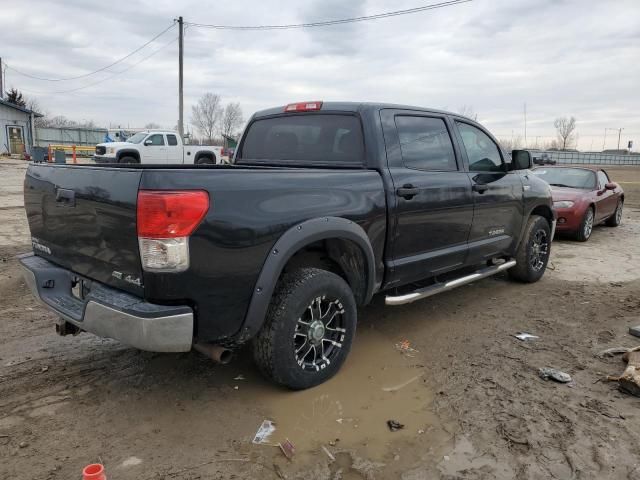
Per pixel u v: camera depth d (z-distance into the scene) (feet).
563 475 8.57
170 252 8.66
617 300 18.35
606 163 233.35
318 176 11.12
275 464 8.81
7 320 15.31
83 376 11.88
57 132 160.45
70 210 10.28
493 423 10.12
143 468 8.64
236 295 9.59
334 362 11.68
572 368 12.65
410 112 14.11
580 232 30.48
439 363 12.92
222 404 10.75
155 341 8.76
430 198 13.75
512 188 17.58
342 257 12.01
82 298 10.60
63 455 8.95
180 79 107.14
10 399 10.79
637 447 9.34
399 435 9.73
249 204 9.61
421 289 14.37
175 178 8.75
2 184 54.75
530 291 19.47
